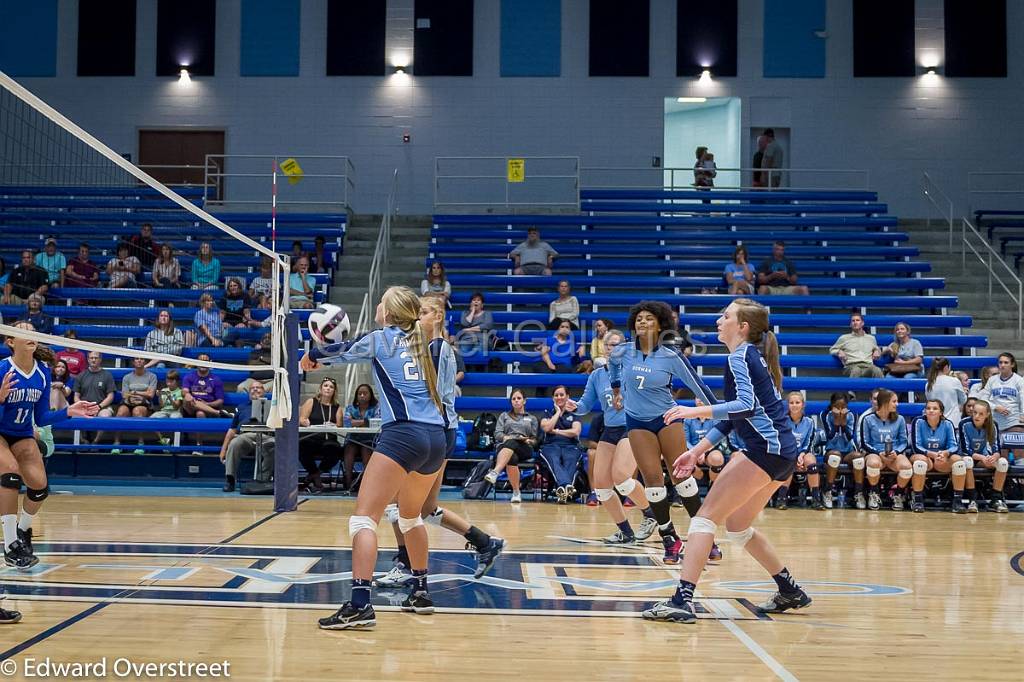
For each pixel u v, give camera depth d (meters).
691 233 15.65
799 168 17.94
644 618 4.21
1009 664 3.58
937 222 17.19
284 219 16.02
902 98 17.89
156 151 18.11
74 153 18.00
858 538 7.18
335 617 3.91
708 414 4.07
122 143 18.08
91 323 12.59
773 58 18.03
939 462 9.35
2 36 18.17
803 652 3.70
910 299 13.48
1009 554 6.43
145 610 4.21
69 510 8.02
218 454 10.91
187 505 8.55
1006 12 17.88
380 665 3.40
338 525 7.20
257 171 18.02
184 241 15.26
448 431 4.67
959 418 10.41
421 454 3.96
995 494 9.38
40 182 17.83
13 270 12.69
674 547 5.76
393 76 18.08
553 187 17.89
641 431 5.75
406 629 3.95
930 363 12.18
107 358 12.27
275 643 3.68
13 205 16.22
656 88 18.00
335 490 9.99
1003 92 17.81
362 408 10.09
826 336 12.65
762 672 3.40
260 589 4.71
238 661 3.41
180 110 18.11
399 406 3.97
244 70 18.14
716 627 4.10
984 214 16.84
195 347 11.62
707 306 13.73
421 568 4.29
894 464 9.39
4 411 5.21
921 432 9.54
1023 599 4.85
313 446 9.96
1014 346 13.11
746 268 14.14
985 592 5.03
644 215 17.03
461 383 11.44
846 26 18.02
